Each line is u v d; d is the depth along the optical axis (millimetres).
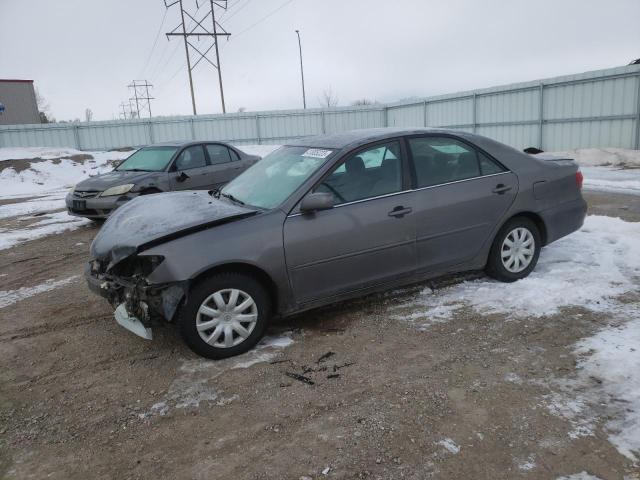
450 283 5191
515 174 5008
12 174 19125
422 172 4602
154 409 3270
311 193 4133
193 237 3752
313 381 3512
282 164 4734
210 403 3309
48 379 3721
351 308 4723
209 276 3781
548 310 4406
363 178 4371
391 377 3506
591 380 3324
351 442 2846
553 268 5379
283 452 2795
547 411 3039
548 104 19500
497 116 22000
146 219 4191
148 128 30156
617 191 10828
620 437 2785
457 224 4691
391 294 4992
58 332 4562
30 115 42188
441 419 3014
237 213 3979
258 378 3582
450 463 2650
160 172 9562
